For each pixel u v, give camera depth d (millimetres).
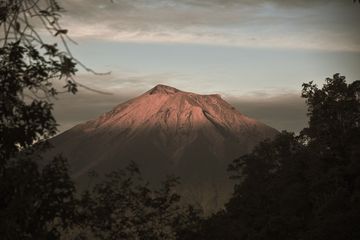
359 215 41906
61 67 9391
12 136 12242
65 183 14547
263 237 51781
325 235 42188
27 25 8117
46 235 14531
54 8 8094
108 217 21688
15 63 10852
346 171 50969
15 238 11703
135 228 26562
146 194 26375
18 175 12203
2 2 8359
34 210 13422
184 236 29562
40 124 12555
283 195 55875
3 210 11852
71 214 15883
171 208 28156
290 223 51031
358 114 56875
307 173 57031
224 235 51500
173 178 28266
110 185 24578
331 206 46250
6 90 11047
